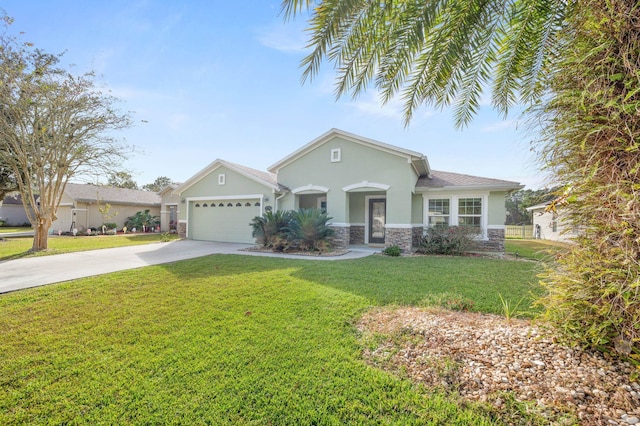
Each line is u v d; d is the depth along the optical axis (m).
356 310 4.96
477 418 2.39
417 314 4.51
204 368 3.26
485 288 6.33
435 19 3.41
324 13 3.11
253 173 16.80
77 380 3.08
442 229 12.40
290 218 12.98
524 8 3.49
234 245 15.02
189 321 4.61
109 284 6.81
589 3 2.31
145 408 2.64
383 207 15.60
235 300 5.60
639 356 2.20
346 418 2.48
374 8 3.27
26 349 3.77
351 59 3.87
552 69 2.72
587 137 2.29
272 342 3.84
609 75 2.18
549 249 2.95
